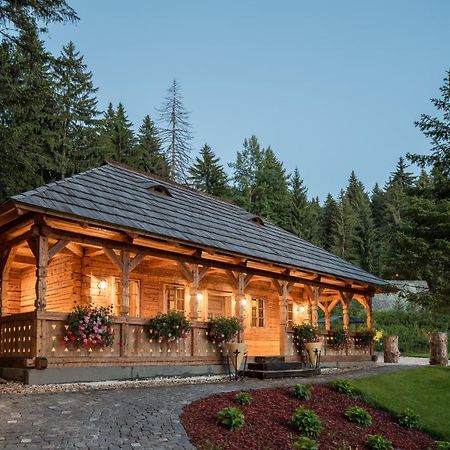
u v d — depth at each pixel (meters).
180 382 12.66
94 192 13.87
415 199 21.44
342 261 22.83
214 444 7.73
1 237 13.46
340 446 9.12
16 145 23.61
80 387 10.78
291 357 17.59
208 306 19.41
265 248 17.91
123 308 12.98
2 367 12.02
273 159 50.47
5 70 17.09
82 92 36.00
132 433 7.62
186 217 16.33
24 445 6.76
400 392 13.80
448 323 34.19
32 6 15.50
